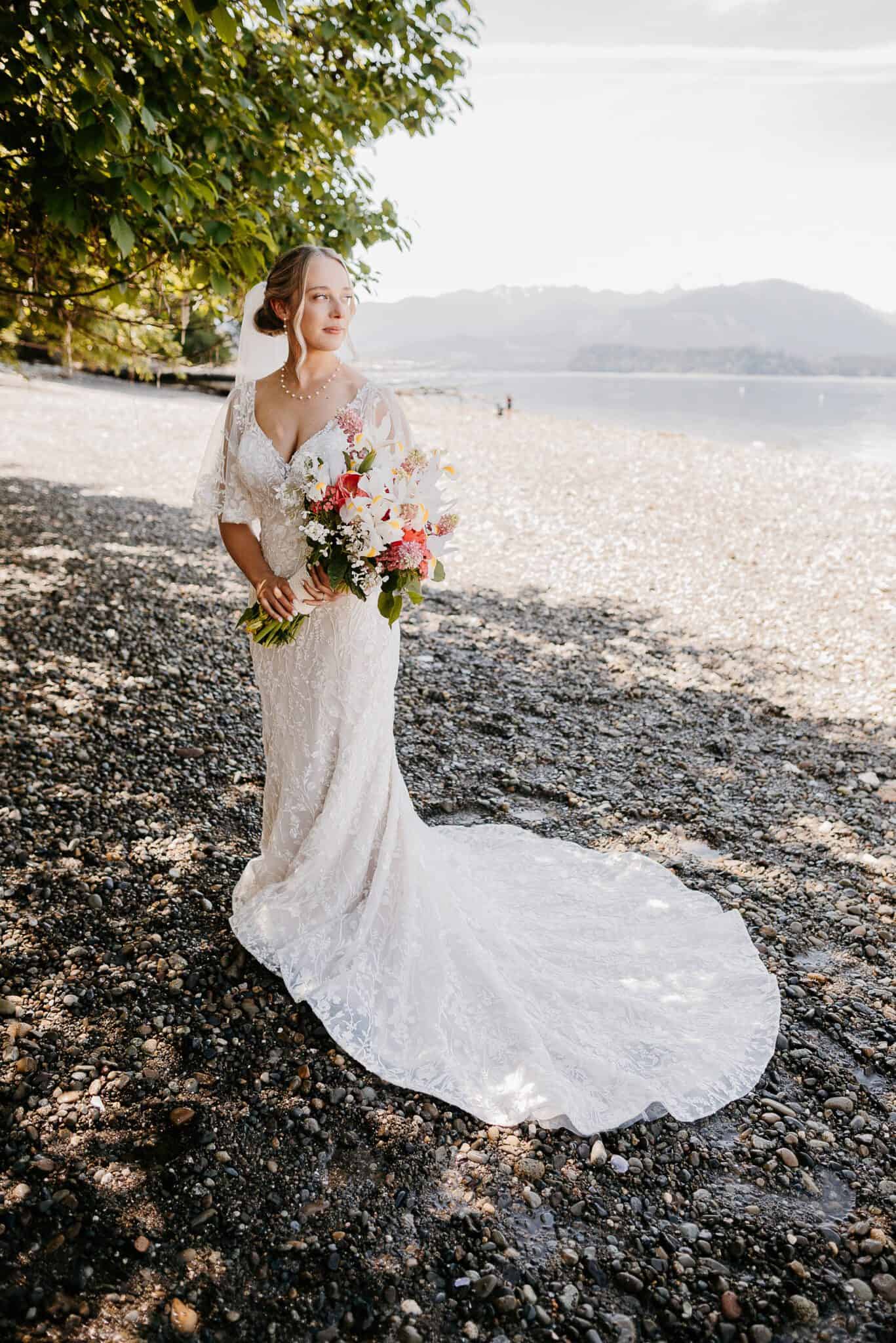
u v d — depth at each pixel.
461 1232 2.38
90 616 7.15
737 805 4.86
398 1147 2.62
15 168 3.76
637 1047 3.02
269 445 2.99
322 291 2.84
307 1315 2.14
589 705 6.22
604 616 8.45
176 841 4.11
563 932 3.56
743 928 3.69
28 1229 2.31
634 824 4.62
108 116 3.44
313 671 3.09
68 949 3.34
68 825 4.17
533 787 4.93
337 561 2.84
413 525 2.88
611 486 17.62
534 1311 2.17
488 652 7.22
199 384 41.16
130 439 20.62
